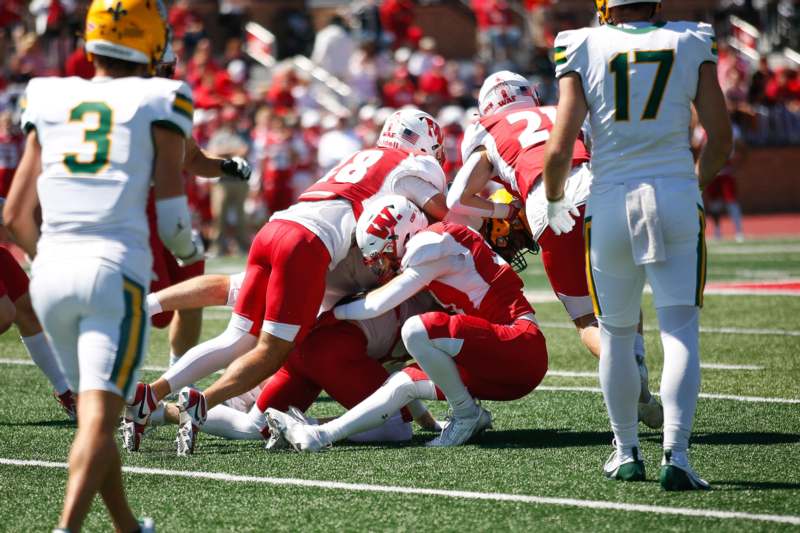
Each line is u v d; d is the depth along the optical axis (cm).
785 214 8475
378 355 2097
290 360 2048
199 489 1678
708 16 9894
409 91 8269
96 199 1307
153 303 2127
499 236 2227
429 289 2009
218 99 6775
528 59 8981
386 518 1514
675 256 1564
